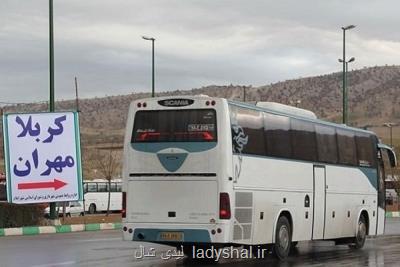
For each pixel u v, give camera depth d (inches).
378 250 914.1
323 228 850.1
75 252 831.7
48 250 858.1
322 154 853.8
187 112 679.1
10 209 1234.6
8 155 1170.6
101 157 3142.2
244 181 688.4
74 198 1190.9
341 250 914.1
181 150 673.6
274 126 754.2
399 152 2738.7
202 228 660.7
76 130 1197.7
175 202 672.4
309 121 831.1
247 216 690.2
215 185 660.7
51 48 1269.7
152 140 685.9
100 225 1392.7
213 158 663.1
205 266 692.1
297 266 700.7
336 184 884.0
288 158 776.3
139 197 685.9
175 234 669.9
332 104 7573.8
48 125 1187.9
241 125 692.1
